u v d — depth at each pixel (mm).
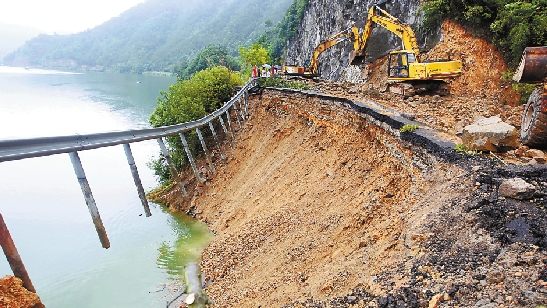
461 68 15656
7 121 35219
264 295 8172
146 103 50000
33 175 23812
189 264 12523
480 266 4410
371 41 28328
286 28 64688
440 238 5250
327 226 9375
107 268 12844
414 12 24047
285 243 10164
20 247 14523
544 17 14828
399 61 15844
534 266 4113
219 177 18109
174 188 19609
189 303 10117
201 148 20188
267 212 12836
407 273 4836
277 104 18453
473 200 5633
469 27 18453
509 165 6473
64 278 12305
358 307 4688
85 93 61656
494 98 15211
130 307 10656
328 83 20375
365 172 10375
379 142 10617
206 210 17000
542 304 3545
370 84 19719
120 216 17547
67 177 23516
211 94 21734
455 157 7180
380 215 8156
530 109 8102
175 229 15883
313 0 47438
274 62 65812
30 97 53719
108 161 26891
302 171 13688
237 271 10664
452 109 12836
